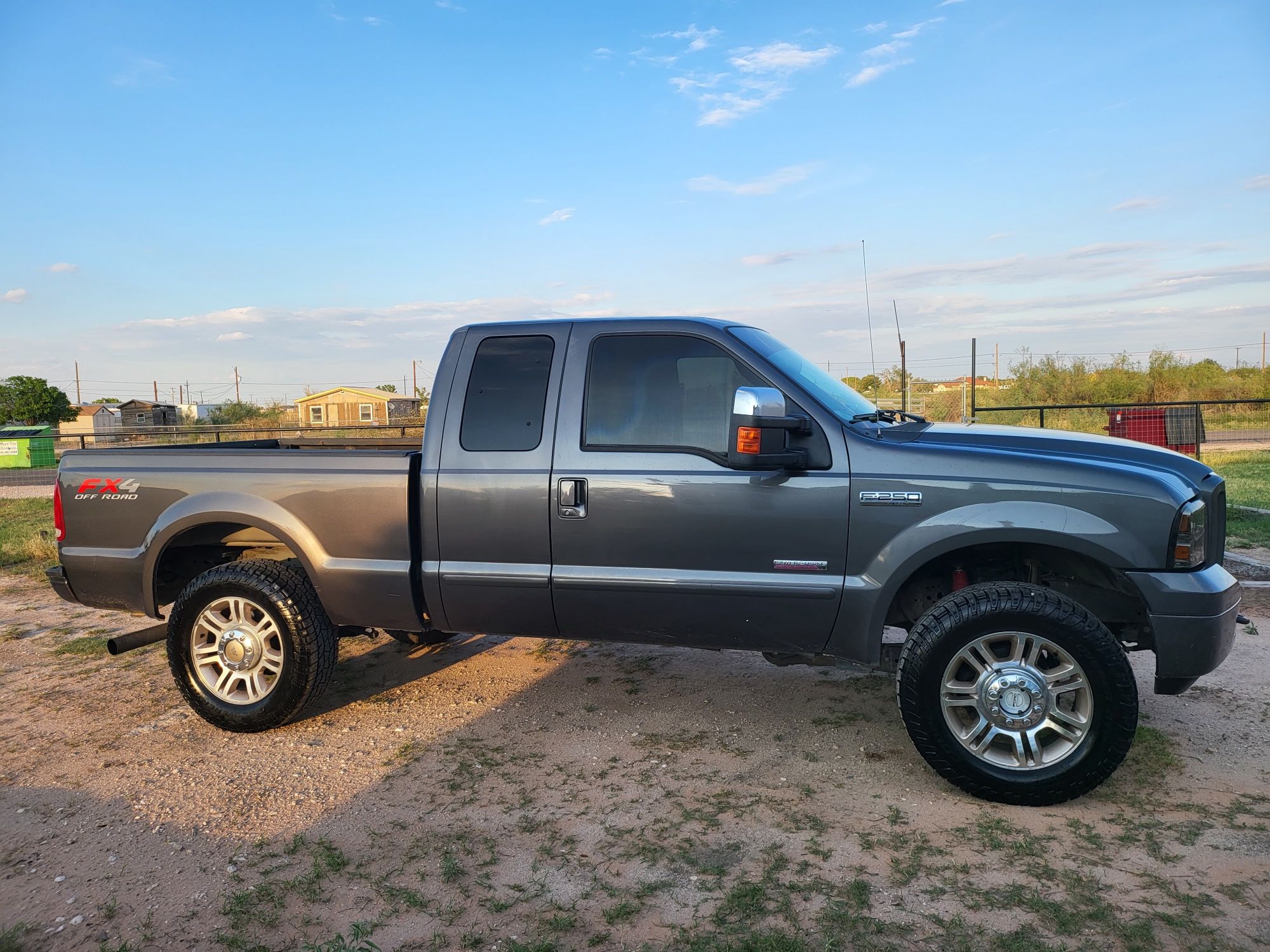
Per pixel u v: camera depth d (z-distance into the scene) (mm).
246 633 4367
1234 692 4566
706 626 3863
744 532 3730
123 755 4195
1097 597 3807
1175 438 11727
